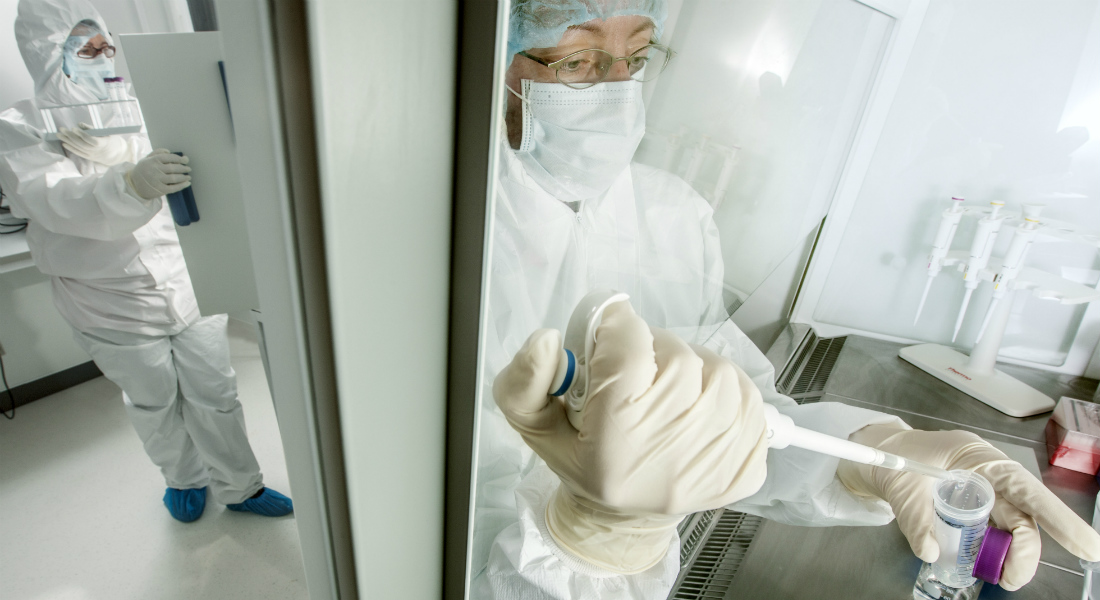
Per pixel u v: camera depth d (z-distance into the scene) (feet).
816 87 3.20
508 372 1.51
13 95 7.17
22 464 6.56
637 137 2.07
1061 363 4.50
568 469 1.54
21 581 5.14
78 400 7.70
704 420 1.58
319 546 1.17
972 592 2.32
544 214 2.12
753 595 2.27
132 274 4.75
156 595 5.04
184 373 5.27
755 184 3.13
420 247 0.97
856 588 2.33
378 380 1.00
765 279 3.95
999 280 3.97
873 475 2.62
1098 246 3.64
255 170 0.79
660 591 1.90
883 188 4.38
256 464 5.81
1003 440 3.56
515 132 1.92
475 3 0.82
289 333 0.91
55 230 4.42
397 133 0.83
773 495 2.72
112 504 6.03
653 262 2.74
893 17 3.52
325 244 0.80
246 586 5.14
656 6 1.82
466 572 1.42
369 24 0.73
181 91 2.79
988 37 3.78
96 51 5.20
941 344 4.69
